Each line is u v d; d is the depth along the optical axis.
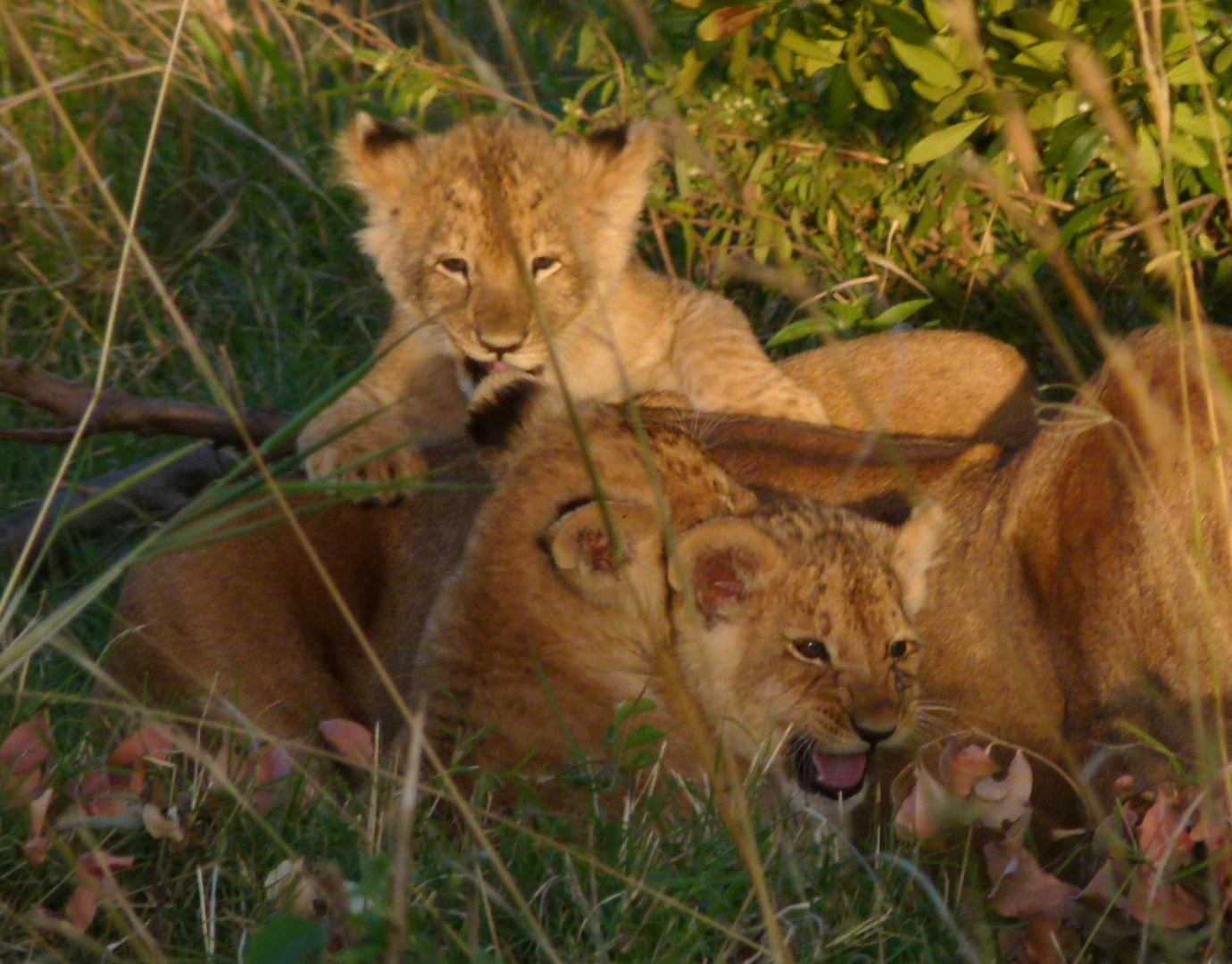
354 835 6.22
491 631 7.12
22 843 6.05
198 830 6.25
